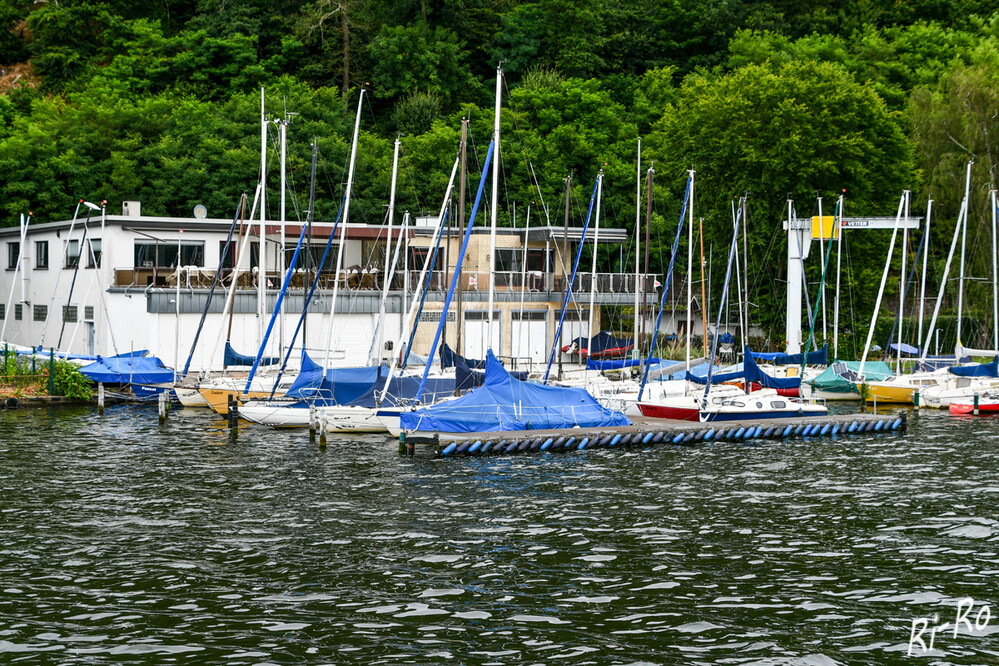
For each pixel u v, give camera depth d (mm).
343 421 115188
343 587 59500
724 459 103625
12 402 135375
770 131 195000
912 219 169250
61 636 51531
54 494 82188
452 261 181500
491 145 109562
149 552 66125
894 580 61469
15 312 191625
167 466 94562
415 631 52719
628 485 89062
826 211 196000
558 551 67250
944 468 98000
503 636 52125
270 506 79125
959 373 148875
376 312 168875
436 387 120188
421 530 72312
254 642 51000
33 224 196375
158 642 50906
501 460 101375
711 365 127562
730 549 68000
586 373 147250
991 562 65312
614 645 51000
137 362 143125
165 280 163750
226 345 132625
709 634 52562
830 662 49188
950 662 49312
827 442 116375
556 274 186125
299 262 176250
